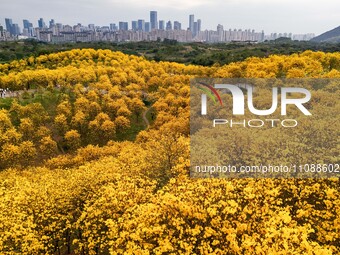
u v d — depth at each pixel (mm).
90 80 136250
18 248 28531
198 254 22766
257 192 28141
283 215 22484
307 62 106188
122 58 188375
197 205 24641
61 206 33656
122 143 81750
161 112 94250
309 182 29031
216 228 23516
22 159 76688
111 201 30375
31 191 35500
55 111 106875
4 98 118500
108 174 40031
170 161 40969
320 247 20656
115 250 25391
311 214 26359
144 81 138375
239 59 170250
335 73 76750
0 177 52625
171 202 25156
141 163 44000
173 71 158250
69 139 85938
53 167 69625
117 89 118500
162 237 24312
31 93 124000
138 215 27188
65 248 33938
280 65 107562
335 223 24328
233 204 23469
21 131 87000
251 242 20219
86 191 37406
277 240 20609
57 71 139375
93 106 102188
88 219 31547
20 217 29609
